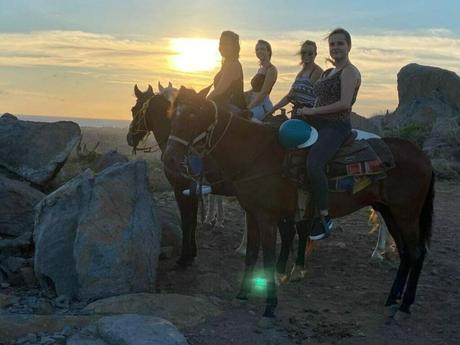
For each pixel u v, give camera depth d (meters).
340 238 10.16
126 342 5.15
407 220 6.59
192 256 8.02
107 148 20.89
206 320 6.19
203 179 7.44
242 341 5.75
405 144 6.72
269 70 8.43
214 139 6.24
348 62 6.39
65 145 10.37
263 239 6.34
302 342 5.84
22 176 10.06
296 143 6.15
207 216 10.60
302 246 7.78
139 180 7.40
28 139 10.28
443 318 6.63
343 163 6.32
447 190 15.91
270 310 6.21
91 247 6.69
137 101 8.62
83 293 6.61
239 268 8.20
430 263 8.84
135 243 6.84
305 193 6.29
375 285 7.75
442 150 20.53
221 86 7.54
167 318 6.05
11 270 7.53
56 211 7.30
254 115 8.25
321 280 7.88
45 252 7.03
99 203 6.94
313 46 7.87
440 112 30.38
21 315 5.92
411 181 6.52
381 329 6.27
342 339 5.97
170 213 9.37
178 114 6.08
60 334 5.65
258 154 6.30
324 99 6.44
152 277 6.85
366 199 6.61
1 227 8.52
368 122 18.17
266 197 6.30
